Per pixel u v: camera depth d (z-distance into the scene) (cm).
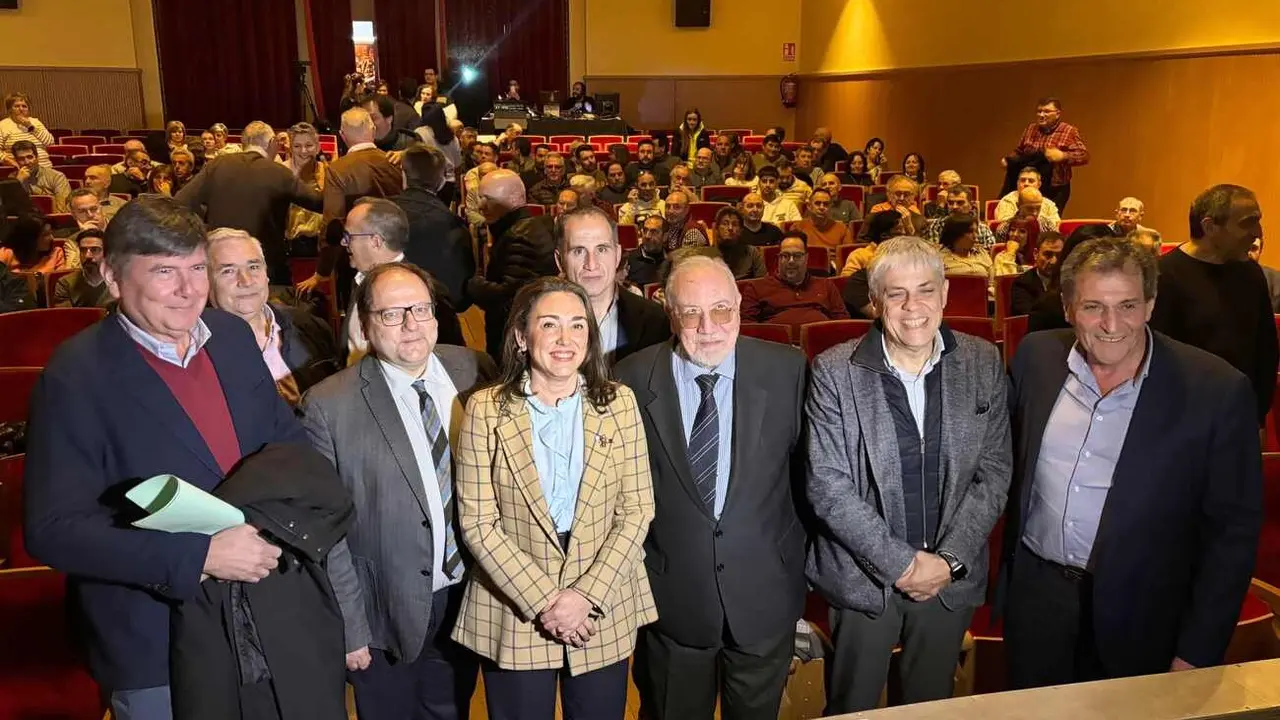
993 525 193
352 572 186
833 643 209
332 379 196
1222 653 181
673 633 202
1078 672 195
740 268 578
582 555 185
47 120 1352
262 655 163
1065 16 880
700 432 197
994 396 197
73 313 401
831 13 1403
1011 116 966
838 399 196
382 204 267
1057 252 479
